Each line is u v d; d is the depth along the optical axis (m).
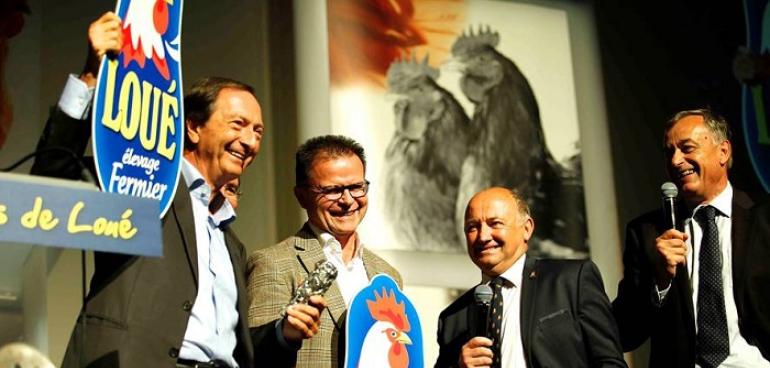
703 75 6.83
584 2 6.66
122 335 2.94
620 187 6.44
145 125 2.91
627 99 6.61
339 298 3.79
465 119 6.12
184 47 5.52
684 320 4.12
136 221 2.68
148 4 3.00
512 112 6.26
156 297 3.04
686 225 4.29
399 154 5.89
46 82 5.16
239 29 5.66
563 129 6.39
